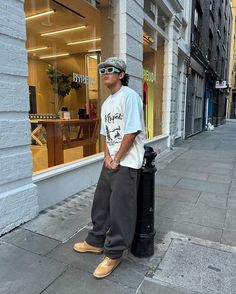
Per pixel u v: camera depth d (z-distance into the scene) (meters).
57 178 4.02
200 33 14.44
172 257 2.66
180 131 11.93
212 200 4.30
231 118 43.41
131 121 2.26
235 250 2.81
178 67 11.33
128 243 2.38
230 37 34.81
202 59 15.36
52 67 5.69
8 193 3.08
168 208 3.96
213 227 3.34
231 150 9.37
